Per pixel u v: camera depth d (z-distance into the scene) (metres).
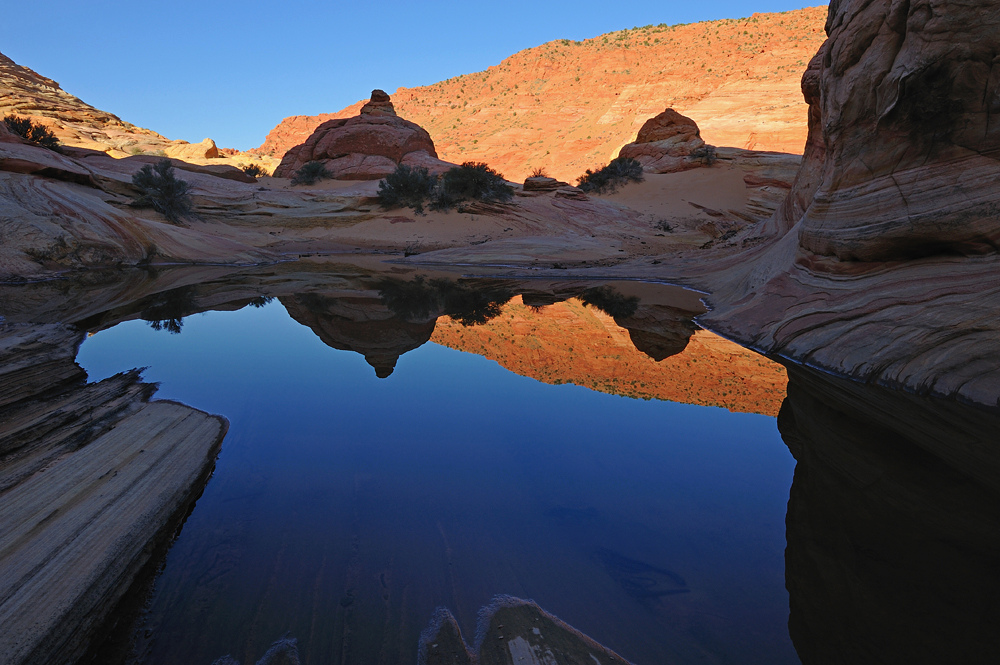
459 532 3.23
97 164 40.72
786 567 2.77
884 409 5.59
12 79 65.06
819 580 2.64
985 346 5.85
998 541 2.96
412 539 3.16
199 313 12.41
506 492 3.76
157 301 14.09
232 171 47.34
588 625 2.38
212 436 4.96
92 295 14.85
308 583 2.74
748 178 47.19
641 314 13.05
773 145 66.00
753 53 107.38
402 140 54.59
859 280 8.28
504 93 160.50
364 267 26.56
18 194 21.45
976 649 2.05
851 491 3.72
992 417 5.16
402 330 10.84
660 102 101.81
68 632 2.44
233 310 12.89
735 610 2.42
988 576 2.61
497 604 2.54
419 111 173.38
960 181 7.08
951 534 3.03
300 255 33.00
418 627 2.40
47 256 19.45
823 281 9.13
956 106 7.15
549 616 2.45
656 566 2.82
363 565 2.89
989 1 6.79
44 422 5.17
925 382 6.07
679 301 15.32
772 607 2.43
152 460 4.40
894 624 2.24
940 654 2.03
